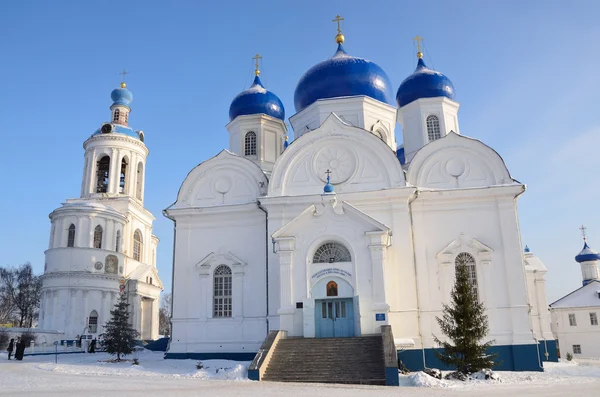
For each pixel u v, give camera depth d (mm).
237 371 21844
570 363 32219
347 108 34281
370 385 19719
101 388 17438
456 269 28438
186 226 31719
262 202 29938
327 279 26578
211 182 32438
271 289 29344
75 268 47594
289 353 23594
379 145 30328
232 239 31078
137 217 56594
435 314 27734
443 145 30594
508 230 28484
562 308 57531
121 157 56375
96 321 47625
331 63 35500
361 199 29375
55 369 24516
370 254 26344
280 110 39094
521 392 17328
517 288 27609
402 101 36531
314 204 28438
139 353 38031
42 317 46844
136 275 52438
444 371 25453
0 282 76188
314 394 16219
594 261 65750
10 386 17938
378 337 24359
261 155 37188
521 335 26844
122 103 60062
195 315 30328
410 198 29359
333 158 30703
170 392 16344
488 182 29781
